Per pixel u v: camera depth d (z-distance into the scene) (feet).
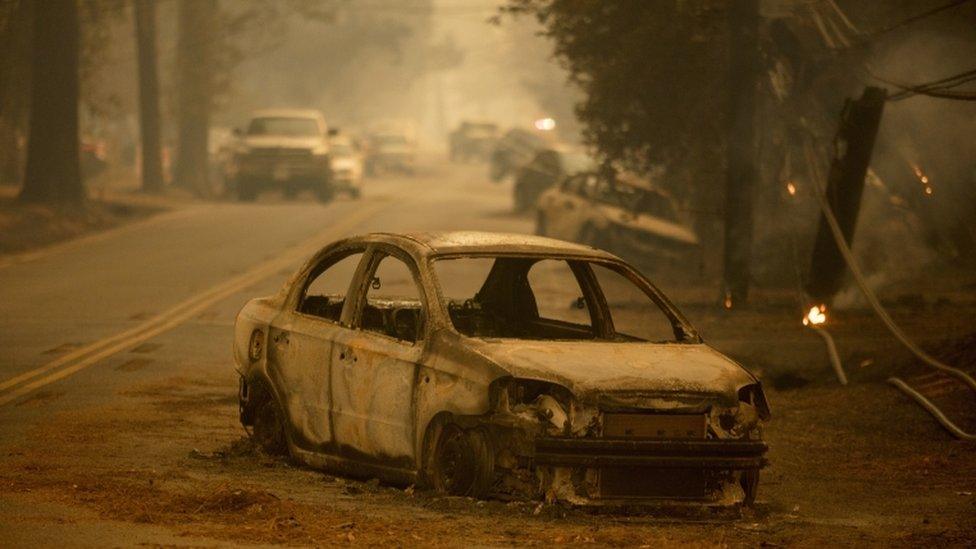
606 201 242.17
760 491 80.48
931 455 93.15
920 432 102.12
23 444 87.20
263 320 82.79
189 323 158.51
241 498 65.67
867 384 122.83
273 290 192.24
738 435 67.41
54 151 307.58
